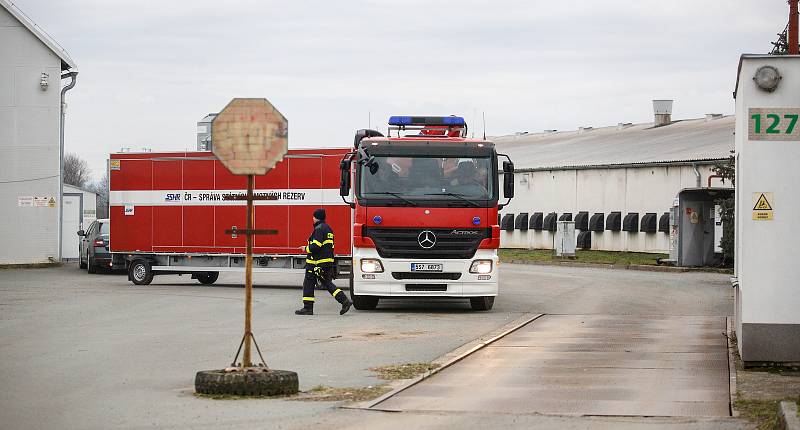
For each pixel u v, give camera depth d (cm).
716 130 5472
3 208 4181
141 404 1038
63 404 1037
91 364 1335
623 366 1329
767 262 1260
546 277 3328
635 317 2014
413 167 2064
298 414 989
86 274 3575
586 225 5262
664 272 3669
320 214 2056
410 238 2047
